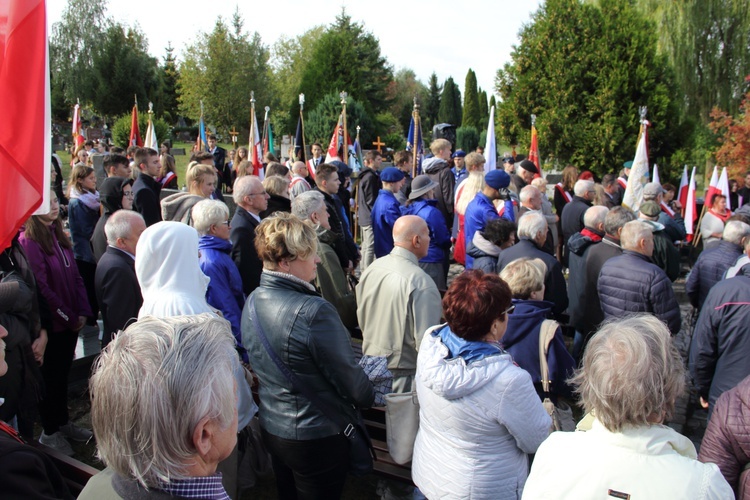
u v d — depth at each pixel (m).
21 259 3.39
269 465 3.69
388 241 6.44
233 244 4.24
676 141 16.23
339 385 2.54
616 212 4.65
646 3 20.28
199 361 1.22
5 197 2.31
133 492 1.19
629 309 3.96
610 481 1.52
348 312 4.11
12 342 2.92
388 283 3.30
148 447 1.16
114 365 1.21
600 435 1.62
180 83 37.22
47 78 2.38
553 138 16.83
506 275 3.15
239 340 3.57
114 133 26.48
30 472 1.49
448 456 2.34
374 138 26.44
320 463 2.58
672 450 1.56
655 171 9.98
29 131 2.34
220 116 36.28
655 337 1.64
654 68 15.85
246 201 4.38
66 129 36.06
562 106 16.48
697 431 4.51
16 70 2.31
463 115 52.84
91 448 4.16
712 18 19.44
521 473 2.37
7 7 2.33
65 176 19.19
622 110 15.93
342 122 11.59
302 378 2.51
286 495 2.85
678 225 8.07
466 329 2.36
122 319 3.51
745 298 3.38
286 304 2.52
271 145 14.84
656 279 3.87
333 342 2.49
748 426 2.00
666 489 1.47
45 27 2.38
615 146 15.79
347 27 41.56
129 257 3.59
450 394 2.25
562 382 2.97
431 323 3.23
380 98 42.03
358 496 3.68
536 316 2.99
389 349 3.31
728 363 3.48
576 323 4.96
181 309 2.65
